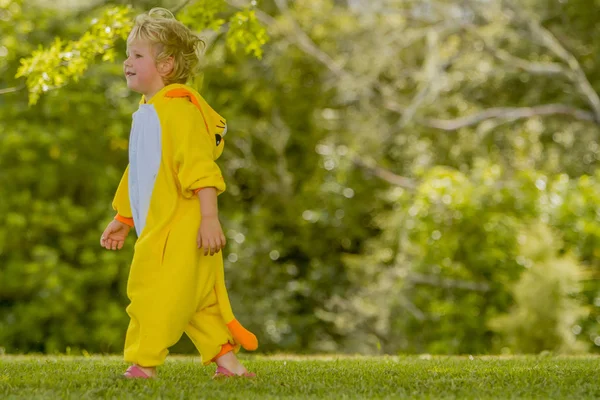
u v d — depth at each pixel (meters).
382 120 46.97
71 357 17.34
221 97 44.59
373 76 46.44
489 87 47.66
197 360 16.19
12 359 16.53
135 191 10.77
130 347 10.44
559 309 27.94
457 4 46.28
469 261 34.84
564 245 33.72
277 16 48.03
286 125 46.69
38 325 37.41
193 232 10.45
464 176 38.41
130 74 11.19
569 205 34.47
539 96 46.69
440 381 11.42
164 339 10.29
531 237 30.91
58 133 37.31
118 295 39.25
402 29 47.38
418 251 36.59
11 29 36.88
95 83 38.34
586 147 44.56
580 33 46.62
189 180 10.37
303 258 46.34
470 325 33.97
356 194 46.16
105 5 38.75
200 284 10.53
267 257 42.91
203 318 10.76
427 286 36.09
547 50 46.53
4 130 37.56
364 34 47.62
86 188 40.38
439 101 45.97
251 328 40.62
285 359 16.72
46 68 18.66
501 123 45.09
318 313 42.28
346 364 14.75
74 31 38.75
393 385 11.20
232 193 44.84
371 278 42.50
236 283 41.69
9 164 38.38
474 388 10.77
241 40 20.11
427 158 45.00
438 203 35.78
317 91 47.66
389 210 46.09
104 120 39.53
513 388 10.76
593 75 46.28
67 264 37.88
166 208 10.48
